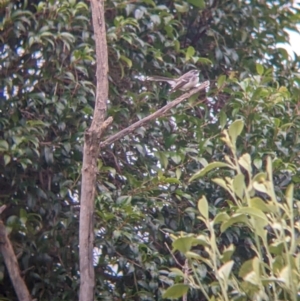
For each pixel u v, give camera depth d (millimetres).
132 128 8391
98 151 8117
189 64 12109
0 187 11078
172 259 10555
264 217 6043
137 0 11766
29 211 10875
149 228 10703
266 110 11438
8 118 10727
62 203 10906
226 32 13367
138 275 10500
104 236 10156
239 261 11016
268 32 13703
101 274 10539
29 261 10648
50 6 11141
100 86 8172
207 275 10438
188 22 13250
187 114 11812
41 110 11023
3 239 9766
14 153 10141
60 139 10742
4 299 10273
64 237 10609
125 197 10109
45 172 10914
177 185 10922
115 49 11102
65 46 11055
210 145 10922
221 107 12383
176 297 6523
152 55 12055
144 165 11305
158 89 11695
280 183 11305
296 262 6016
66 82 11211
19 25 10930
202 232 10492
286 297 6043
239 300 6309
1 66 11055
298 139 11641
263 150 11172
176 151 10977
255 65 13031
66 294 10430
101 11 8391
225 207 10977
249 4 13492
